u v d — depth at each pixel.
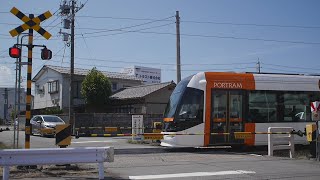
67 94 45.06
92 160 8.98
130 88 44.59
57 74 46.03
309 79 18.47
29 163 8.59
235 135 16.03
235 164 11.96
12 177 9.22
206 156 14.11
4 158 8.45
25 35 11.10
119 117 32.69
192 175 9.84
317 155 13.76
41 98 49.62
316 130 14.03
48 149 8.71
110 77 47.28
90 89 40.03
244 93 17.06
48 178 9.15
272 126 17.31
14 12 10.83
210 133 15.98
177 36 27.72
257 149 18.19
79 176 9.46
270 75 17.78
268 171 10.64
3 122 70.12
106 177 9.46
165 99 39.69
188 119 16.38
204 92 16.53
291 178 9.59
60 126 10.62
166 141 16.59
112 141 22.88
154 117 31.81
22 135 29.39
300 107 18.03
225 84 16.84
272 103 17.52
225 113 16.66
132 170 10.60
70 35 33.19
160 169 10.80
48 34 11.15
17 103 12.59
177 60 27.56
